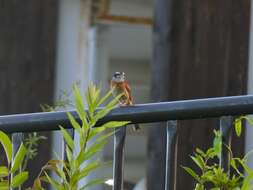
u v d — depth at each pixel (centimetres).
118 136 453
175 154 453
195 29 1048
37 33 1188
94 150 413
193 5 1047
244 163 461
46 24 1193
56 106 725
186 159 955
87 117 424
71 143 415
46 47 1189
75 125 415
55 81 1195
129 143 2284
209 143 962
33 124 461
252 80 1046
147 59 2755
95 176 746
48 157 1061
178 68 1045
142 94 2330
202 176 450
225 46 1047
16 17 1178
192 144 956
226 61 1046
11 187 427
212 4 1048
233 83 1045
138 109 450
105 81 1811
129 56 2750
